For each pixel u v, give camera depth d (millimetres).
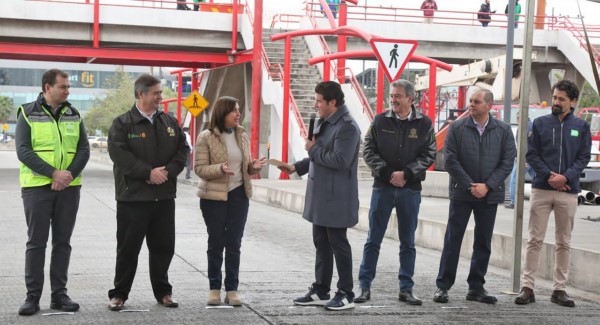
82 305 7996
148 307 7934
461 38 39031
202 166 7957
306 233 15367
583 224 14164
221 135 8039
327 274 8117
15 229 14906
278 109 33344
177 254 11891
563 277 8688
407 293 8492
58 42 37844
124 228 7746
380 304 8352
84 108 141250
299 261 11570
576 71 39938
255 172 8172
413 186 8477
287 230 15859
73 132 7582
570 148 8648
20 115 7492
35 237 7523
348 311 7914
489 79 25938
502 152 8633
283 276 10133
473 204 8570
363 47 39219
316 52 36844
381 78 27969
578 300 9062
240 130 8117
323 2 32906
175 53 36688
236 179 8062
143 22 36125
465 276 10617
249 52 36719
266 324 7242
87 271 10227
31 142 7473
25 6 34969
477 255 8672
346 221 7871
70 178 7457
